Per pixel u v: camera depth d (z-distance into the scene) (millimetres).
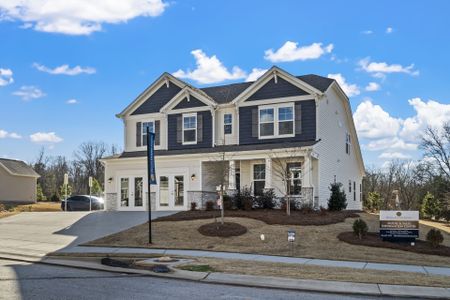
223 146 28719
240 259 16188
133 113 34156
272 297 10617
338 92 32688
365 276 13070
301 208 25641
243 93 29969
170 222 23625
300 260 16266
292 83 28953
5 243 20297
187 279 12781
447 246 19094
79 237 21734
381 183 64938
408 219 19266
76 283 11867
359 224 19953
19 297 9992
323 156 29094
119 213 29391
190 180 29656
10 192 52094
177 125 32188
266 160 27234
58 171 85750
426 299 10836
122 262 15469
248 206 26391
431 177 49688
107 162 32625
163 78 33062
